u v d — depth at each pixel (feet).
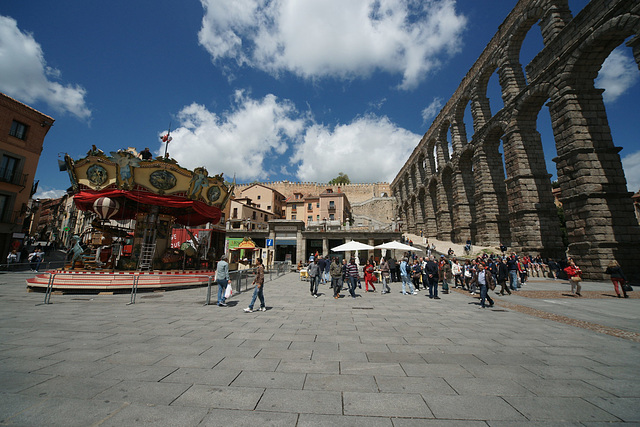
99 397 10.77
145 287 47.83
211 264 72.90
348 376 13.10
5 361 14.58
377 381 12.57
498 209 102.73
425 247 112.06
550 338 19.84
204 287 55.47
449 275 62.18
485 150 106.83
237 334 20.54
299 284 59.67
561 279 63.87
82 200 53.06
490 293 45.57
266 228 128.06
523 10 84.07
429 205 162.30
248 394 11.21
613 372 13.76
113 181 50.98
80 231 159.63
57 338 19.17
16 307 31.73
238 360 15.10
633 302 35.19
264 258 102.47
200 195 58.95
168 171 53.88
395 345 18.04
